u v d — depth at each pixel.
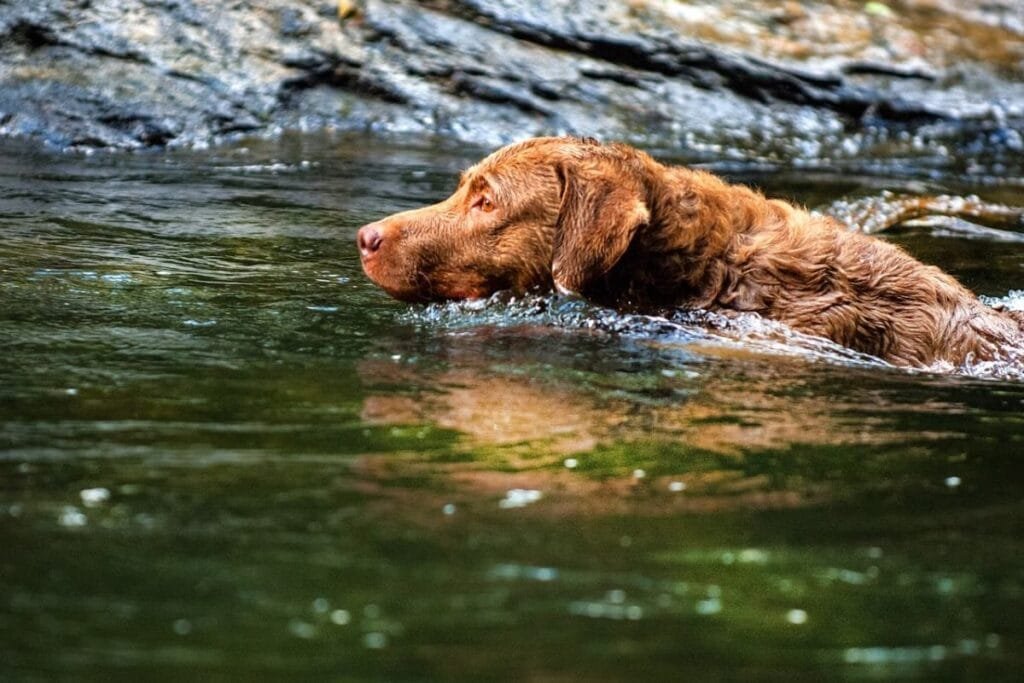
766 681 4.25
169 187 13.29
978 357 8.85
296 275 10.08
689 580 4.98
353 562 5.02
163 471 5.89
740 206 9.23
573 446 6.53
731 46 18.64
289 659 4.26
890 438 6.95
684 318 8.96
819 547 5.38
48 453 6.06
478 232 9.16
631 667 4.29
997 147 18.09
